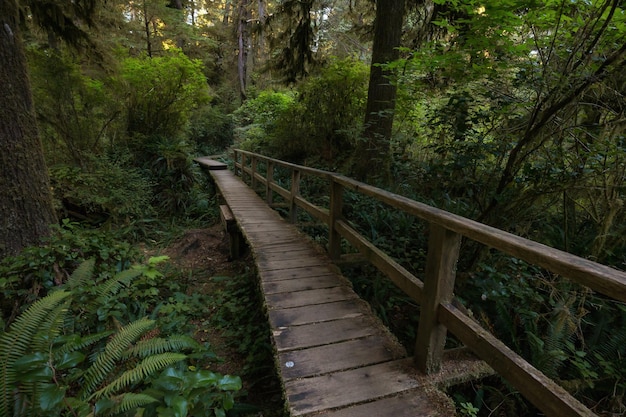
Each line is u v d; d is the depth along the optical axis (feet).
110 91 23.72
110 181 19.69
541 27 8.60
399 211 14.60
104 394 4.64
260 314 11.20
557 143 8.11
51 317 5.33
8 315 8.48
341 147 25.94
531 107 9.02
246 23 60.18
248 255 16.94
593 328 7.75
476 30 9.63
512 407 6.82
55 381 4.44
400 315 10.01
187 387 4.64
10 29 10.65
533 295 7.88
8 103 10.54
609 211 7.54
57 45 20.93
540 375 3.94
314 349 6.70
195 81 29.40
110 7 28.76
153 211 22.65
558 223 10.17
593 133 8.28
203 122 49.83
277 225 16.20
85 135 21.57
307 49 24.22
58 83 19.27
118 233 17.66
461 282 9.41
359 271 11.98
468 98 11.12
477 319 8.61
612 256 8.27
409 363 6.27
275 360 6.43
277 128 29.60
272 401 7.84
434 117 12.13
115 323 8.30
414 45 19.75
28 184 10.98
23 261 9.17
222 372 8.87
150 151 26.61
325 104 25.50
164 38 47.62
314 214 13.26
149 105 28.02
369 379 5.83
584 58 7.36
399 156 18.75
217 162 38.55
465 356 6.40
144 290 10.45
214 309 12.27
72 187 16.93
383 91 18.03
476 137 10.93
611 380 6.80
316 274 10.46
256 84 57.41
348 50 42.01
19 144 10.78
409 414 5.12
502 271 8.78
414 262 11.73
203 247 18.92
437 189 13.44
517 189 9.12
